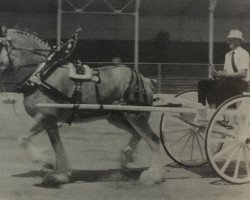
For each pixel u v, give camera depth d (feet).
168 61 66.80
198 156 26.27
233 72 23.86
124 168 23.34
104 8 66.64
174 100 23.52
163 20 68.59
